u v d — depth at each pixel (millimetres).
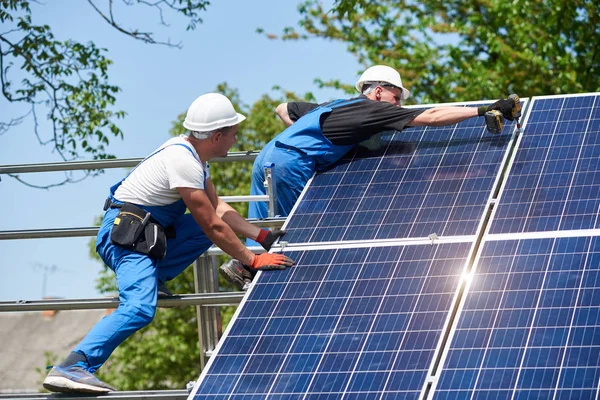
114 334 10688
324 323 9836
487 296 9609
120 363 43719
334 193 11977
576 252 9875
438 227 10852
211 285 13648
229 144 11344
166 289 11766
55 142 34781
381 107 12406
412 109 12469
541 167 11422
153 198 11188
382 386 8914
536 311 9266
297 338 9734
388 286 10109
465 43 43562
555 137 11930
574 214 10477
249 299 10438
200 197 10867
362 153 12664
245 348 9773
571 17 34281
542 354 8797
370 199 11672
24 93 34531
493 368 8781
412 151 12398
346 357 9344
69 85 34875
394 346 9312
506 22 38312
